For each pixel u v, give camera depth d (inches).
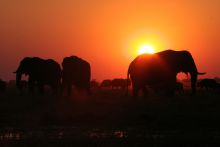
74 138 1164.5
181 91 2760.8
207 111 1595.7
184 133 1248.8
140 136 1192.8
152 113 1562.5
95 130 1310.3
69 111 1635.1
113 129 1325.0
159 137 1178.6
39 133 1256.2
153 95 2247.8
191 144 1096.8
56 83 2502.5
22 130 1307.8
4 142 1108.5
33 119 1501.0
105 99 2066.9
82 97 2249.0
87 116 1523.1
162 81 2148.1
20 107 1752.0
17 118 1518.2
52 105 1806.1
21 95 2310.5
